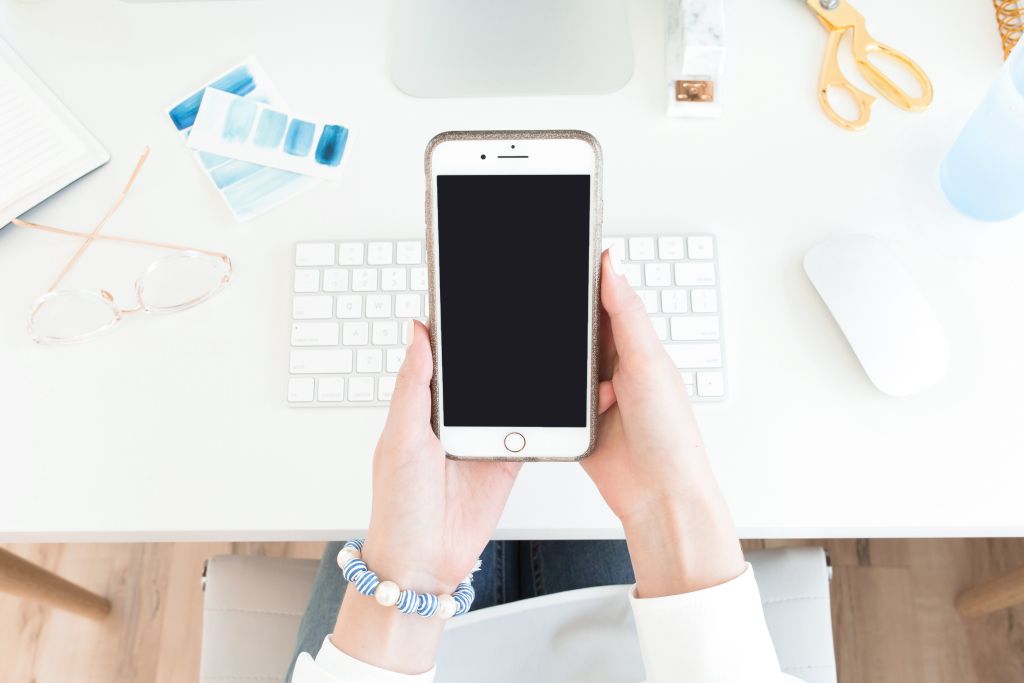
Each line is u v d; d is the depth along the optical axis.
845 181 0.77
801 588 0.90
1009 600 1.14
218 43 0.83
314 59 0.82
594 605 0.66
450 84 0.81
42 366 0.74
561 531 0.70
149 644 1.34
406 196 0.78
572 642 0.65
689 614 0.51
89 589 1.36
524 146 0.55
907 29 0.81
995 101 0.66
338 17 0.83
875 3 0.82
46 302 0.75
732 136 0.79
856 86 0.80
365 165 0.79
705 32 0.75
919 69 0.79
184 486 0.71
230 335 0.75
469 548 0.59
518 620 0.64
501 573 0.90
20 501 0.71
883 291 0.70
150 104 0.81
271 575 0.94
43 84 0.81
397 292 0.74
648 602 0.53
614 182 0.78
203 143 0.80
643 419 0.56
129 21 0.84
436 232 0.56
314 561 0.96
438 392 0.58
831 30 0.81
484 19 0.83
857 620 1.30
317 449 0.72
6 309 0.76
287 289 0.76
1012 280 0.74
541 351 0.58
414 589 0.57
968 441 0.70
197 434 0.72
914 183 0.77
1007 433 0.70
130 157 0.80
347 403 0.73
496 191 0.55
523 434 0.59
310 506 0.71
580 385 0.58
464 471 0.61
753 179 0.78
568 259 0.56
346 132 0.80
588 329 0.57
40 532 0.70
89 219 0.78
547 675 0.66
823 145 0.78
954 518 0.69
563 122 0.80
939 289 0.74
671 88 0.79
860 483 0.70
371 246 0.75
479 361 0.58
